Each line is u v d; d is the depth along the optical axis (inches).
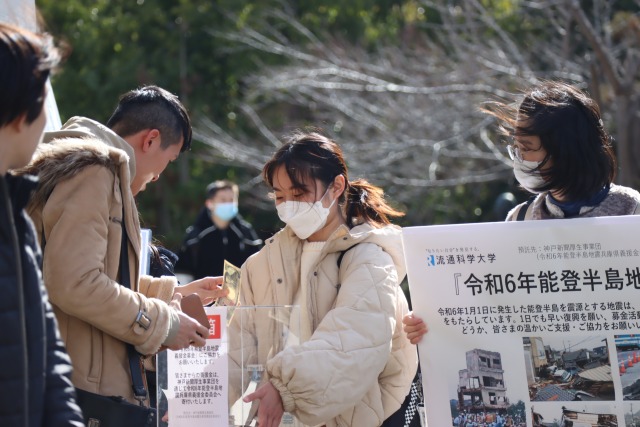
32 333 200.8
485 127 1109.7
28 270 202.8
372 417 286.7
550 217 295.7
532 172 286.5
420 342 279.0
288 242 296.8
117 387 266.5
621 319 270.5
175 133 299.6
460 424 275.4
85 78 1366.9
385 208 307.1
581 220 273.7
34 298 202.5
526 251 275.6
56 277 252.5
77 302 252.2
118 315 255.8
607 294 271.6
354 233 292.2
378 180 1099.3
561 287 273.6
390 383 296.5
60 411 203.5
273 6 1366.9
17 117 204.4
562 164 282.2
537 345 273.7
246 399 262.5
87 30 1395.2
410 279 280.5
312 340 268.8
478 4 1064.2
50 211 255.9
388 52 1159.0
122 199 270.2
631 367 269.3
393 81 1163.3
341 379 265.7
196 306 274.8
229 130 1362.0
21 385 195.3
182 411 274.2
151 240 368.5
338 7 1368.1
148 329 259.4
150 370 316.8
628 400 268.5
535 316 274.2
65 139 268.1
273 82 1155.9
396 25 1358.3
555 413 271.6
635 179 944.3
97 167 261.6
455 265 278.7
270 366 266.1
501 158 1022.4
